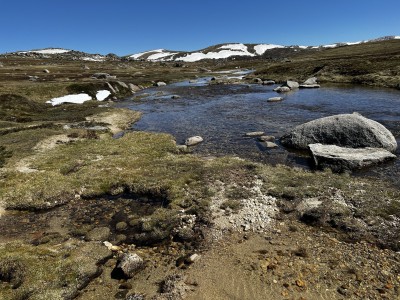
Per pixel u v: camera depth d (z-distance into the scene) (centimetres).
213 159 2733
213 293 1245
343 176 2228
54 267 1368
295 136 3069
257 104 5562
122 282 1330
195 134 3819
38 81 8806
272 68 11219
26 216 1966
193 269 1393
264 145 3175
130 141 3488
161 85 10275
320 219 1705
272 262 1402
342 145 2819
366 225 1627
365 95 5662
